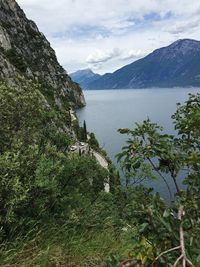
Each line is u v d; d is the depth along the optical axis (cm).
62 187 899
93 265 671
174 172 467
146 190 483
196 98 537
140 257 296
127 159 462
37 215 778
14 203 706
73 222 793
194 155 433
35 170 816
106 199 887
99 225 841
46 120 1077
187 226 340
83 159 927
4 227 715
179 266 314
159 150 455
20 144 909
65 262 671
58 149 1050
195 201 404
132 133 476
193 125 491
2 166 742
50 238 729
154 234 334
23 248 667
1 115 971
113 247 748
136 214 380
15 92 1006
